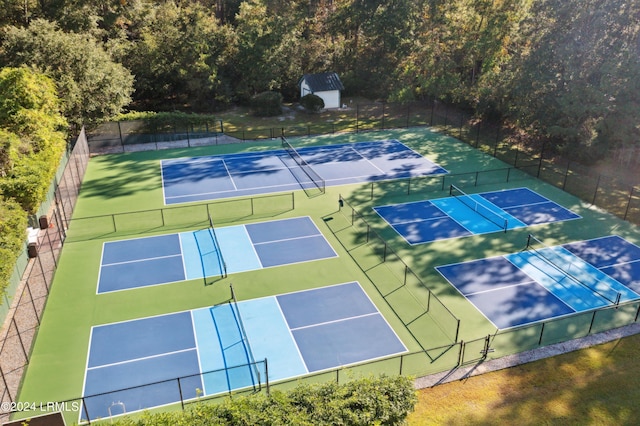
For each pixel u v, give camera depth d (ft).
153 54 189.47
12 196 87.81
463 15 184.34
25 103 112.57
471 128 167.94
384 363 63.46
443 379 60.13
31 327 70.49
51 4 164.04
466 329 69.97
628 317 72.18
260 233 97.19
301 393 46.09
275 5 224.74
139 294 78.18
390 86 204.44
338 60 224.94
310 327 70.54
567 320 71.77
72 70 138.10
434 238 95.30
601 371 60.80
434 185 120.88
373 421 44.16
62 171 115.44
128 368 63.05
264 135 165.27
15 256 73.46
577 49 126.21
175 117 157.99
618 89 116.47
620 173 127.85
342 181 123.95
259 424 41.96
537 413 54.34
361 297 77.20
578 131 126.72
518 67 145.59
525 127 149.89
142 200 112.98
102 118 144.46
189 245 92.79
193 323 71.46
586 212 105.81
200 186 121.29
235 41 203.41
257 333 69.36
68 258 88.22
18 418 55.26
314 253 89.81
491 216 104.42
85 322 71.67
